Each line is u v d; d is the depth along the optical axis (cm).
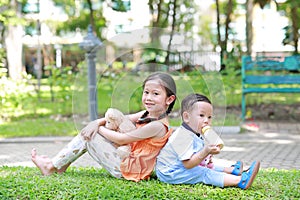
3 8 1091
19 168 478
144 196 353
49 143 752
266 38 1861
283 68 962
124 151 400
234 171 400
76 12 2408
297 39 1452
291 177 429
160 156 396
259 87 1009
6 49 1190
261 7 1405
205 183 384
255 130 862
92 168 472
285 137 789
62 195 357
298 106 1130
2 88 945
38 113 1055
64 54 2066
